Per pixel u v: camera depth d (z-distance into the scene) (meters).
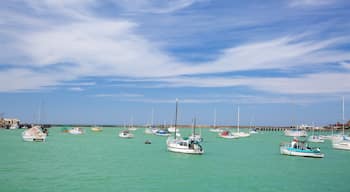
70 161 57.03
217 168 52.69
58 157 62.16
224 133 153.00
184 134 195.62
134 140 120.38
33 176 42.47
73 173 45.25
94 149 80.81
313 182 42.78
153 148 85.31
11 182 38.81
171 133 160.62
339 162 62.62
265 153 77.62
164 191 36.06
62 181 39.88
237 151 83.00
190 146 70.88
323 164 59.66
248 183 41.38
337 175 48.06
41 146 85.44
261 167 54.84
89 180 40.81
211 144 110.62
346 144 94.00
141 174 45.72
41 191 34.78
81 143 100.75
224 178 44.25
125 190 36.12
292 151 71.81
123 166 52.59
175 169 50.66
